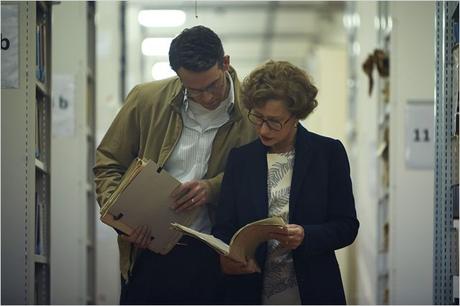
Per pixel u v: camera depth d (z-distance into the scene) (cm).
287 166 380
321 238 363
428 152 731
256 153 383
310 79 367
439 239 462
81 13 752
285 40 1894
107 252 923
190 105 412
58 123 752
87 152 780
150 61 1916
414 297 725
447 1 466
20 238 465
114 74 1011
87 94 788
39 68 511
